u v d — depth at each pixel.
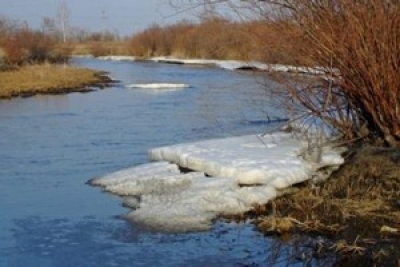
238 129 16.50
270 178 10.32
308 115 11.91
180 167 11.44
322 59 11.27
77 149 14.80
